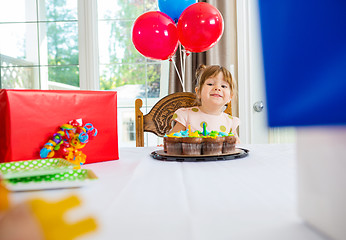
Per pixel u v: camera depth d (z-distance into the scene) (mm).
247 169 566
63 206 192
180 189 415
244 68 2068
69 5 2285
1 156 567
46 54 2305
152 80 2311
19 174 408
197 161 674
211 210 318
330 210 220
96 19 2283
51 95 600
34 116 579
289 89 174
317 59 174
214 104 1410
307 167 247
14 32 2305
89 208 319
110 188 424
